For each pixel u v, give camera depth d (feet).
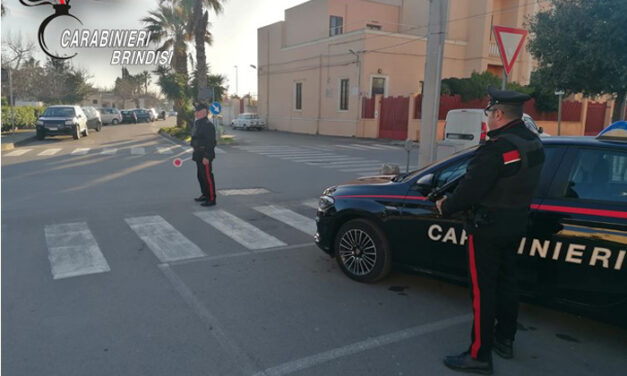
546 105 92.89
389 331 12.30
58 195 29.76
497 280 10.95
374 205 14.94
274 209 26.81
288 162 50.67
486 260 10.18
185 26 91.50
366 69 97.81
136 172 40.29
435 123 25.96
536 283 12.01
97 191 31.32
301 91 119.14
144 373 10.18
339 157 56.95
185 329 12.19
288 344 11.52
